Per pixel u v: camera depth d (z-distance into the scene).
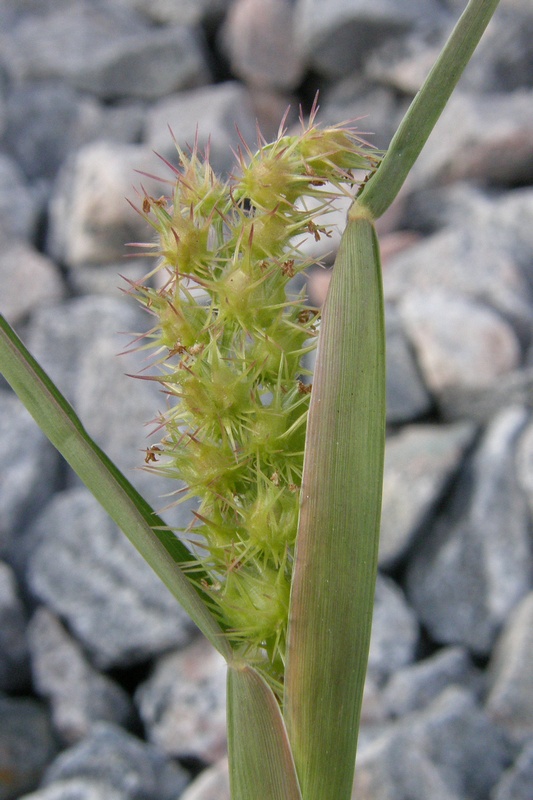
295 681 0.16
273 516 0.16
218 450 0.16
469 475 0.54
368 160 0.16
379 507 0.16
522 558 0.51
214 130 0.80
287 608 0.16
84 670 0.50
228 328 0.16
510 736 0.43
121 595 0.52
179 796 0.43
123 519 0.16
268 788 0.16
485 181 0.78
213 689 0.48
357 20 0.85
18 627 0.52
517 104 0.79
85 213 0.72
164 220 0.16
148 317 0.66
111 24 0.94
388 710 0.46
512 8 0.83
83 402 0.61
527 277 0.67
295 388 0.16
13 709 0.49
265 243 0.15
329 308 0.16
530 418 0.56
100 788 0.42
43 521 0.57
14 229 0.76
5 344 0.16
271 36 0.91
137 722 0.50
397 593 0.52
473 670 0.48
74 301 0.71
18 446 0.59
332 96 0.90
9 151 0.86
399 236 0.74
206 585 0.16
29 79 0.90
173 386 0.16
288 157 0.15
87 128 0.86
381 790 0.39
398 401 0.59
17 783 0.46
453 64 0.15
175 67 0.90
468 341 0.59
